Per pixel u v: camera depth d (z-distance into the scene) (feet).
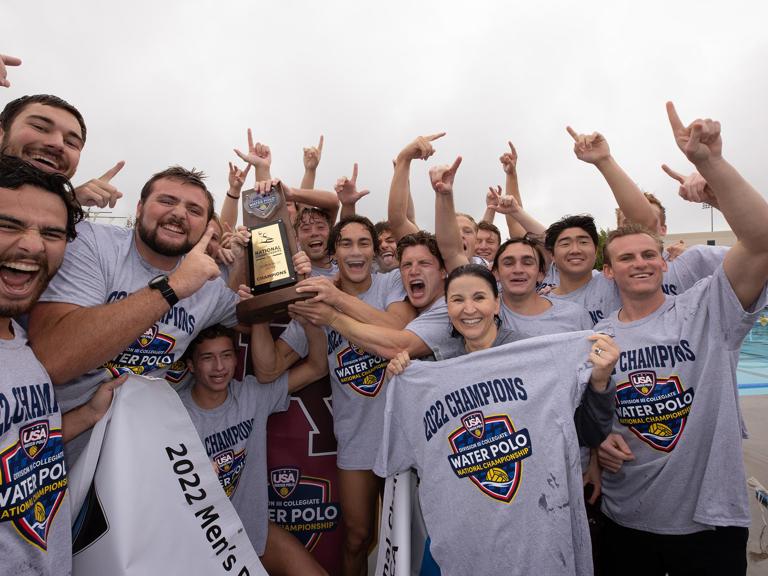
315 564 9.37
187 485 6.30
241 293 8.26
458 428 6.66
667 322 7.32
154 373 7.10
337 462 10.10
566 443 6.07
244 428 8.94
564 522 5.94
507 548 6.14
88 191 7.27
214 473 6.63
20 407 4.62
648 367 7.27
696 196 7.27
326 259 13.11
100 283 6.48
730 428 6.75
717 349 6.88
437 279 9.40
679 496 6.98
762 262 6.33
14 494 4.47
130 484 5.78
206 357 8.14
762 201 6.17
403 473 7.29
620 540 7.75
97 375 6.30
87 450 5.77
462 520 6.44
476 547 6.34
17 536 4.49
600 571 8.28
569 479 6.09
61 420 5.61
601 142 10.84
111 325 5.44
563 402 6.19
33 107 6.97
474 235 15.03
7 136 6.97
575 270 9.64
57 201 5.00
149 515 5.87
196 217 6.88
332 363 9.87
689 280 9.32
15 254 4.59
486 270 7.10
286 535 9.70
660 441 7.14
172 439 6.32
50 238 4.96
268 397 9.36
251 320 8.63
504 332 7.14
